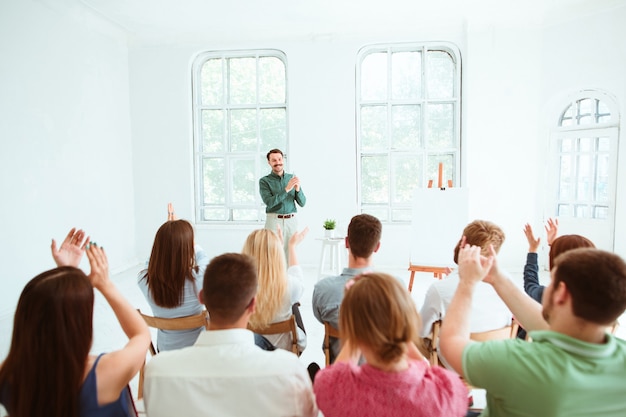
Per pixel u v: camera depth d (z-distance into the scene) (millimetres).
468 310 1149
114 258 6043
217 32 6113
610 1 5004
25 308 974
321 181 6152
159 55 6320
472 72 5695
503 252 5828
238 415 1102
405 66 6070
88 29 5438
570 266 935
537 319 1237
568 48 5367
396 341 987
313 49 6043
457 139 5973
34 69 4500
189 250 2021
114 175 6031
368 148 6191
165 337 2154
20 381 961
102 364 1054
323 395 1074
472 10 5492
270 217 4941
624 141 5070
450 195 4473
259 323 2000
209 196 6594
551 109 5629
